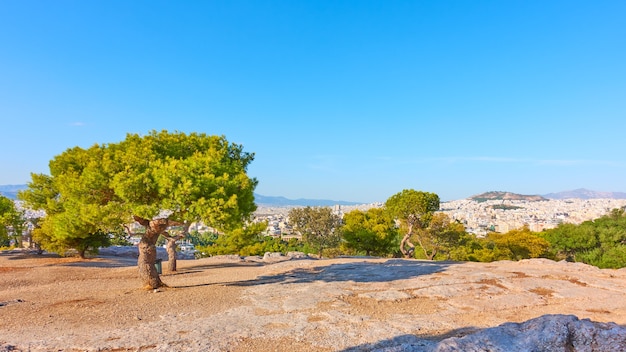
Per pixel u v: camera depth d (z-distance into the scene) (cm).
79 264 2834
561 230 4884
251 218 1845
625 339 775
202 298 1548
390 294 1552
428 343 919
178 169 1533
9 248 4328
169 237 2052
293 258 3238
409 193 3978
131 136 1955
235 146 2180
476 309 1338
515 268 2200
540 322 859
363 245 4234
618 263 3822
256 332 1048
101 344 938
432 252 4619
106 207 1575
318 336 1017
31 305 1444
